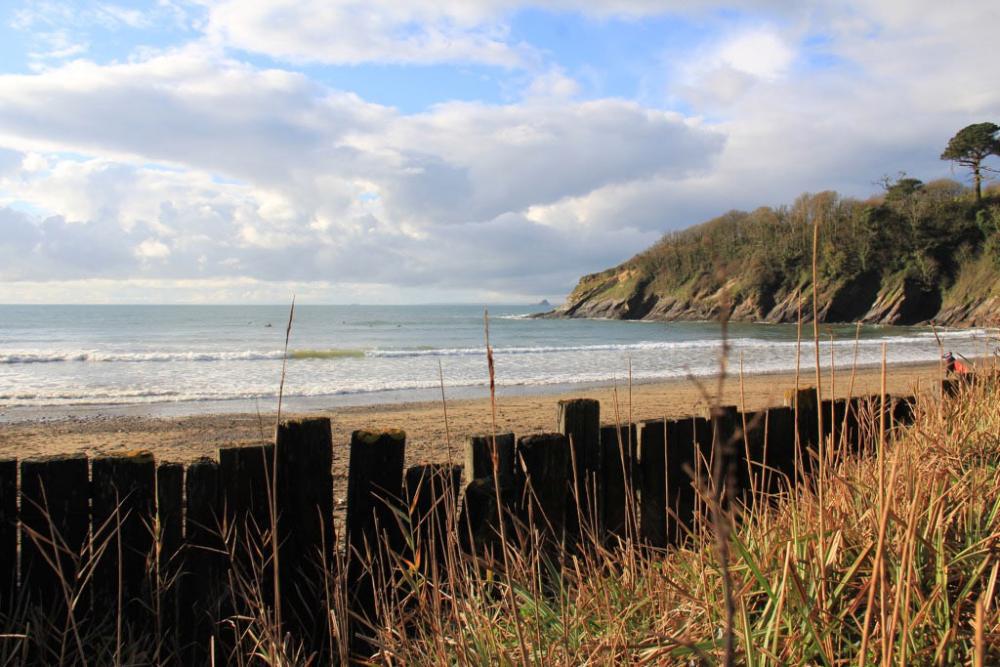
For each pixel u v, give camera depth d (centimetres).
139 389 1688
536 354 2909
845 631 191
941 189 8950
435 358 2709
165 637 260
